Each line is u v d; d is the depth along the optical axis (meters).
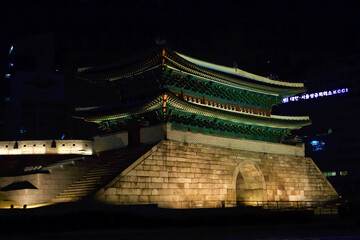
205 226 43.25
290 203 66.00
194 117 57.09
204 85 59.12
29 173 50.53
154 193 47.69
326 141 130.75
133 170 46.19
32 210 35.44
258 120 63.66
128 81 58.09
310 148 133.50
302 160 71.75
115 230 36.75
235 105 64.94
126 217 39.03
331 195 74.31
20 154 59.00
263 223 50.28
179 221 41.59
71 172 49.66
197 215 42.97
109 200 43.16
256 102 67.88
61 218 36.25
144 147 51.66
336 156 127.75
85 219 37.22
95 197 42.03
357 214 66.38
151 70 54.69
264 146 65.62
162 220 40.66
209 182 54.59
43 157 58.25
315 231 38.56
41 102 119.19
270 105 70.31
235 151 59.69
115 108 57.00
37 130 117.12
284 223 52.81
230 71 62.94
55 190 48.00
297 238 30.67
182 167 51.66
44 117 118.94
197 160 53.84
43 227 35.34
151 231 36.53
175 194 49.97
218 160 56.69
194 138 54.88
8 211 34.59
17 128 115.62
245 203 64.00
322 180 73.81
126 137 56.00
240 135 65.00
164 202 48.53
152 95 52.06
